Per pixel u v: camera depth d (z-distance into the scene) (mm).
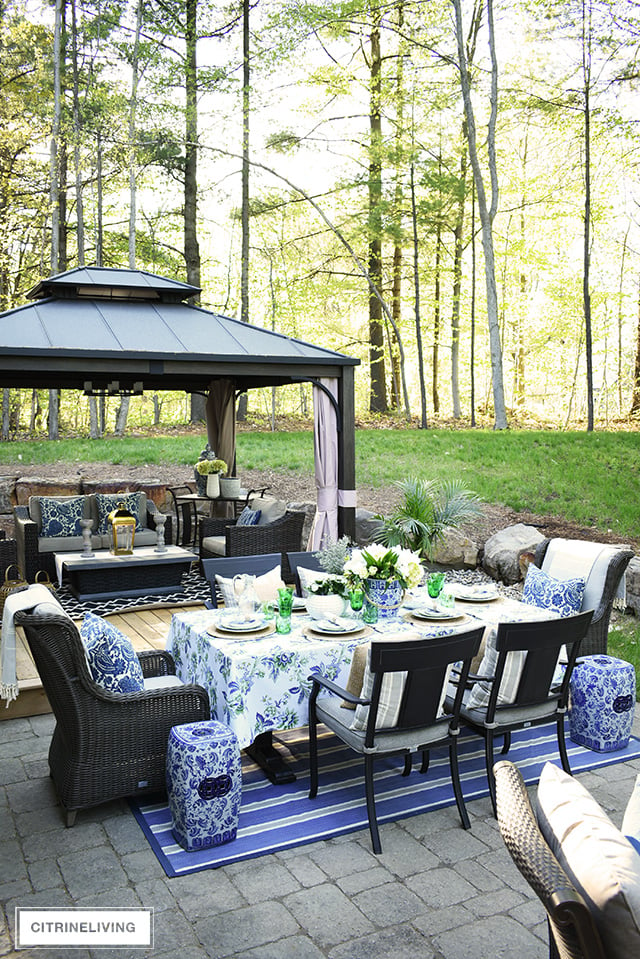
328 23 17234
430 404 31422
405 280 24031
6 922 2938
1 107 17531
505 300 23844
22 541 9016
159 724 3896
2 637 4039
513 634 3840
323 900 3111
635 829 2344
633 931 1479
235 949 2793
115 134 16625
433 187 17344
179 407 34188
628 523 9562
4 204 19047
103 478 12617
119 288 8172
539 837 1713
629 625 7234
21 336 6898
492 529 9867
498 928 2928
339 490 8242
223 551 8953
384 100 18297
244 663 3916
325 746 4785
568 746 4785
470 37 17812
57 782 3949
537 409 30609
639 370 21250
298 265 21734
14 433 23891
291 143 18844
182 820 3480
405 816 3861
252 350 7648
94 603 8125
